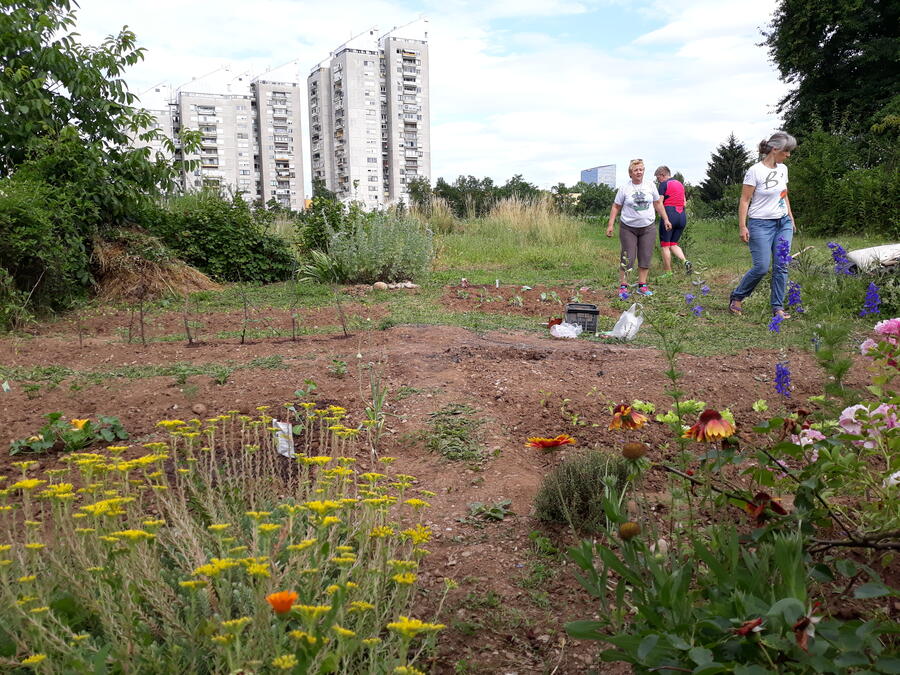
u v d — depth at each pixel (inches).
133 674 55.4
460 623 80.9
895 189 613.9
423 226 634.8
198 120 3868.1
